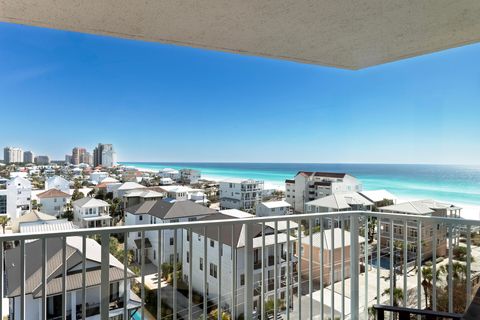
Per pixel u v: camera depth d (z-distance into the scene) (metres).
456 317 1.25
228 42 2.54
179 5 1.95
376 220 2.40
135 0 1.88
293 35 2.42
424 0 1.93
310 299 2.21
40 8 1.94
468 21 2.19
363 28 2.30
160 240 1.73
